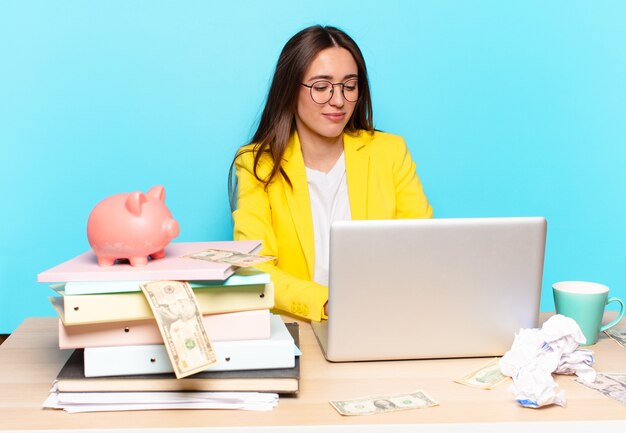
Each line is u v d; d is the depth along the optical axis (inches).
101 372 42.6
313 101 75.6
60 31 99.1
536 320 49.9
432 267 48.1
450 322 49.1
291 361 44.0
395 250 47.5
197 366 40.8
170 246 52.6
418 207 83.7
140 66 100.4
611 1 103.7
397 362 49.8
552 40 103.8
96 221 44.8
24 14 98.4
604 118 106.1
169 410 42.4
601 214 108.3
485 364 49.3
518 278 49.1
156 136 101.9
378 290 48.0
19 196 101.8
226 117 101.9
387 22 101.2
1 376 47.9
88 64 100.0
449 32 102.2
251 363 43.7
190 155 102.4
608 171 107.3
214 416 41.4
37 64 99.4
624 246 109.1
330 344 48.9
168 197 103.0
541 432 40.2
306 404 42.8
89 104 100.8
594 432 40.6
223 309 43.9
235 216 78.4
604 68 105.0
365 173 80.7
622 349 53.4
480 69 103.4
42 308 104.0
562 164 106.7
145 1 99.3
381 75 102.0
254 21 100.3
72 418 41.2
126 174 102.4
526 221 48.4
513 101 104.7
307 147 81.0
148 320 43.2
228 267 44.0
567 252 108.6
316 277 80.7
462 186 105.7
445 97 103.5
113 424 40.3
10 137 100.5
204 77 101.0
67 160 101.7
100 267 44.8
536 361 46.1
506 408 42.3
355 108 81.7
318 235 81.6
